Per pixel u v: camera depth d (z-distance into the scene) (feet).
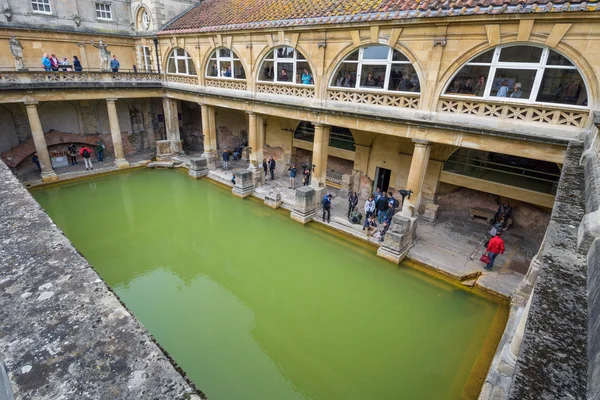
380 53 39.63
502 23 30.25
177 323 31.89
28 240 10.59
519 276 37.22
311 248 45.39
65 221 50.37
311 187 50.90
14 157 61.46
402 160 50.62
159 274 39.83
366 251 43.24
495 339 29.91
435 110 36.68
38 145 58.54
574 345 7.96
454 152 49.80
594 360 6.80
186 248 45.80
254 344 29.91
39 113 65.05
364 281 39.09
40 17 62.44
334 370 27.71
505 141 33.37
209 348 29.14
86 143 71.46
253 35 51.42
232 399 24.81
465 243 43.91
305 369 27.68
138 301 34.81
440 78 35.40
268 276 40.16
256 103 55.06
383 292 37.14
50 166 60.95
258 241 47.44
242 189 57.93
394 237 39.91
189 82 67.15
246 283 38.83
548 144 30.99
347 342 30.55
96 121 73.05
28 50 62.75
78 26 67.26
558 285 10.02
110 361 6.84
